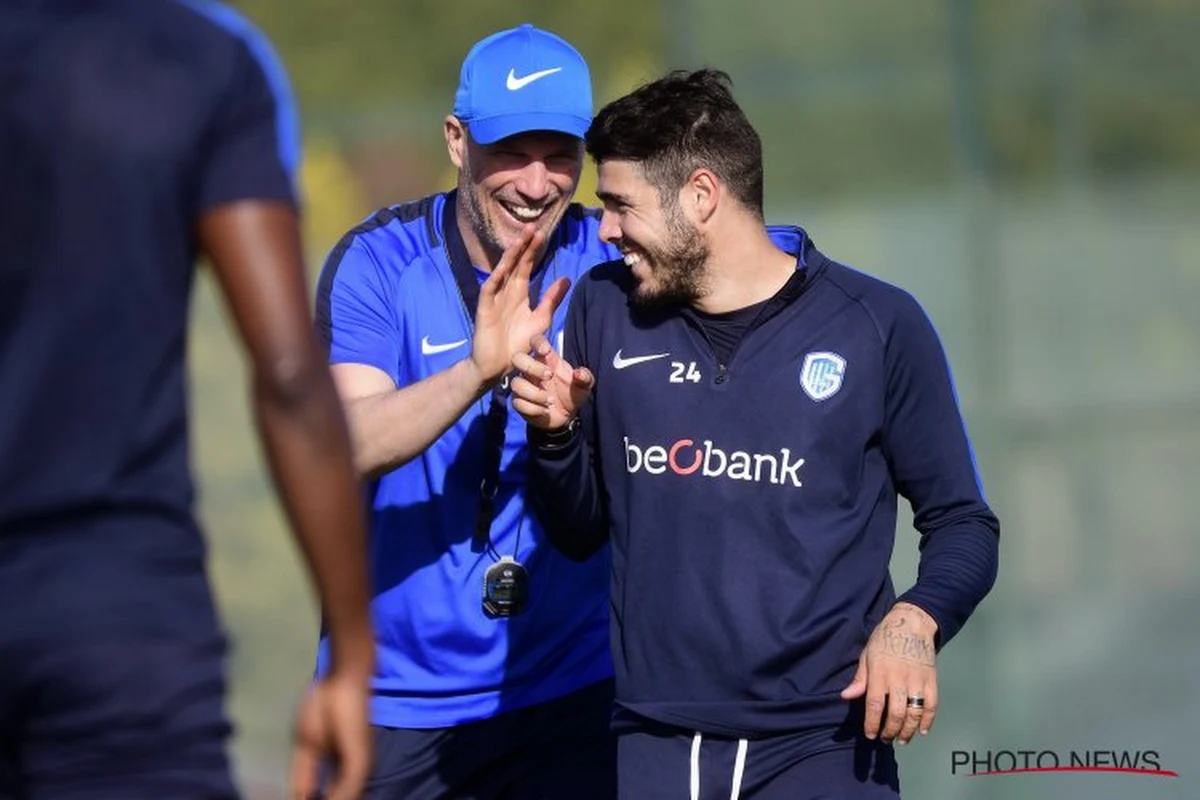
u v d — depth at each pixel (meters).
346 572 9.27
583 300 15.20
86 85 9.04
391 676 16.39
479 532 16.09
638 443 14.50
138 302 9.12
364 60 61.53
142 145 9.07
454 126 16.36
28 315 9.02
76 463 9.07
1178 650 31.91
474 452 16.02
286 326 9.20
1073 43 34.50
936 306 32.84
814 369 14.27
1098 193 34.44
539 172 15.71
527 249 14.69
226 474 37.97
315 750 9.41
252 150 9.33
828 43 33.56
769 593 14.12
